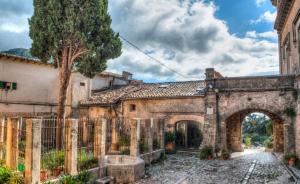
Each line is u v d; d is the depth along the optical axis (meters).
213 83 19.19
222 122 18.78
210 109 19.06
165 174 13.79
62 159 11.73
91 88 27.44
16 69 22.20
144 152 16.75
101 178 11.97
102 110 24.00
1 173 9.29
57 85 25.52
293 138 16.61
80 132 22.12
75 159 10.99
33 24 18.16
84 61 18.86
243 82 18.33
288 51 19.08
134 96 22.86
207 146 18.72
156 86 25.03
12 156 11.01
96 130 12.55
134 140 15.57
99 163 12.19
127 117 23.00
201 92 20.62
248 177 12.97
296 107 16.33
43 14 17.72
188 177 13.12
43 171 10.18
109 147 19.94
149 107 22.36
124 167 12.33
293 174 13.38
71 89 24.70
